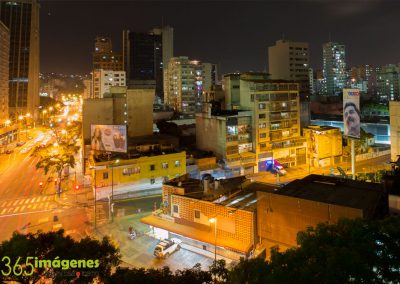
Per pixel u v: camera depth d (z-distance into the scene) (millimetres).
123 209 59281
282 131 87812
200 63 157250
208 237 40219
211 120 84250
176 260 40750
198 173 75438
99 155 72062
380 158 97500
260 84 83688
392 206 30375
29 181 77625
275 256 17719
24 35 185375
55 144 99688
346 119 52094
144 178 69750
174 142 95438
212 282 22641
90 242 22406
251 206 39219
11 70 180750
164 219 46000
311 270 15555
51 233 22406
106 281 20422
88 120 94062
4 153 111062
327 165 91188
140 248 44000
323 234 18500
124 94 100000
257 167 83750
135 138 94188
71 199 64688
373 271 15695
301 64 170625
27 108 182625
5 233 48906
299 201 34438
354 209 31000
